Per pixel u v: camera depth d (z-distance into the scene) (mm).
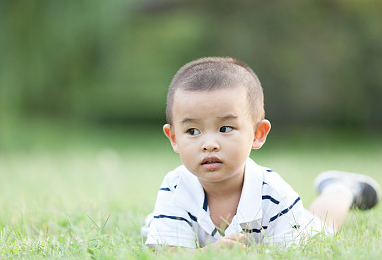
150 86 28031
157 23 23922
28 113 17938
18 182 6340
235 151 2771
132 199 4840
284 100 19844
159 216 3061
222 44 19922
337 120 21141
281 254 2586
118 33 15383
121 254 2609
